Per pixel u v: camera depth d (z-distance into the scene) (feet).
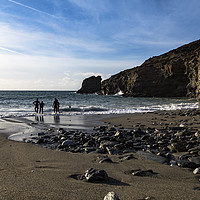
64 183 9.45
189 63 203.62
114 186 9.16
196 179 10.52
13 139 23.86
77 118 49.73
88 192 8.33
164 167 12.82
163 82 234.79
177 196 7.98
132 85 257.55
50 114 59.06
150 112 63.26
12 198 7.57
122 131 29.50
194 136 23.99
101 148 19.35
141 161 14.33
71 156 15.76
